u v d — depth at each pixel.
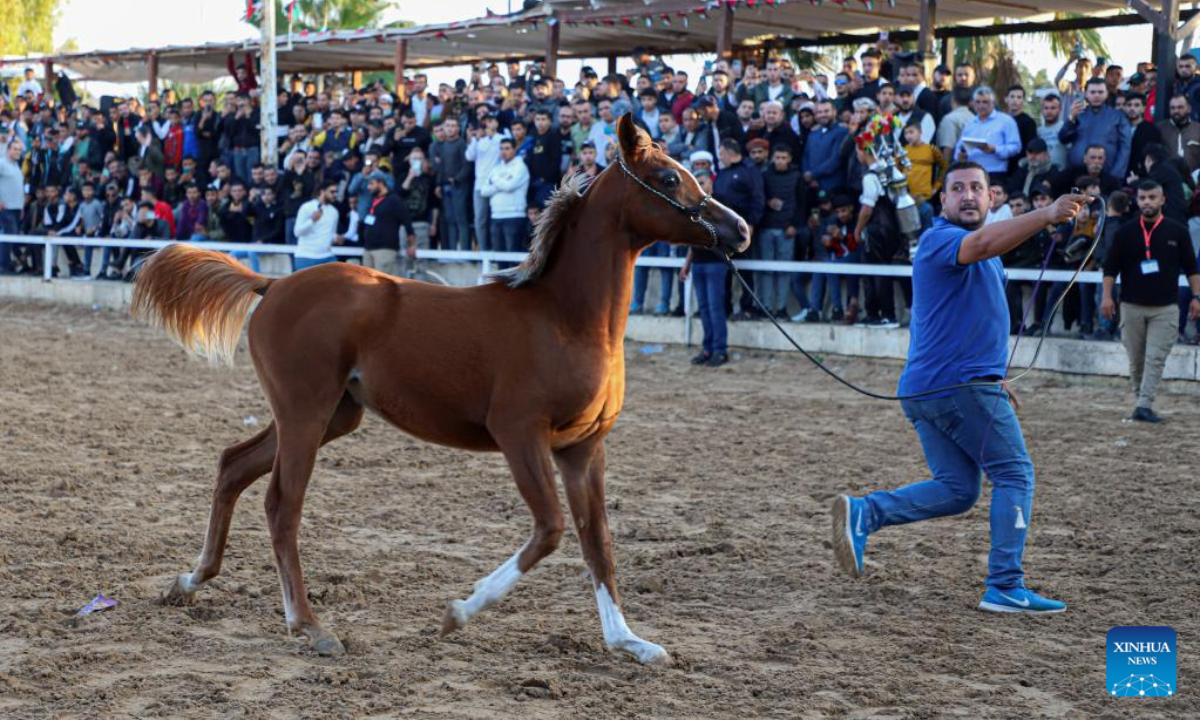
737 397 11.16
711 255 12.58
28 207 20.84
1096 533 6.45
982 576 5.76
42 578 5.55
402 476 7.93
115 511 6.87
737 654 4.70
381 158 15.48
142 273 5.21
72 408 10.29
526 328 4.66
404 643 4.80
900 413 10.27
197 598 5.32
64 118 20.84
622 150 4.70
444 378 4.70
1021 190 11.26
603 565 4.76
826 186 12.45
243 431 9.48
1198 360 10.56
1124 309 9.53
